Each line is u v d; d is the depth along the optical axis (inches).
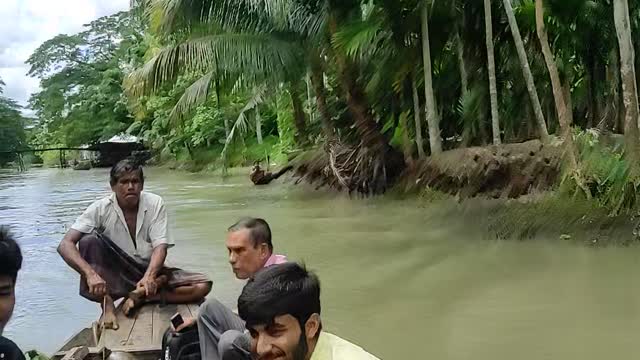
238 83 730.2
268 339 95.8
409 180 570.9
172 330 168.1
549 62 420.5
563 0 487.8
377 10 545.6
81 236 222.8
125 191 222.4
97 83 2055.9
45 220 594.6
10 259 107.4
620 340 213.2
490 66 492.4
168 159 1457.9
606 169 379.2
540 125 458.3
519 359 201.8
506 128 572.7
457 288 284.2
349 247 387.5
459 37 549.6
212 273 329.4
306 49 626.8
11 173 1642.5
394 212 515.8
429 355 208.4
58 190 966.4
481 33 541.0
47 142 2175.2
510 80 565.3
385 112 631.2
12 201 792.3
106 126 1723.7
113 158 1572.3
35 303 289.9
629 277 287.6
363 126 606.5
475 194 471.2
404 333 229.6
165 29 604.7
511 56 549.6
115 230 224.5
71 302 290.5
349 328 237.0
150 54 1043.3
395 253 365.1
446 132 623.5
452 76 593.3
